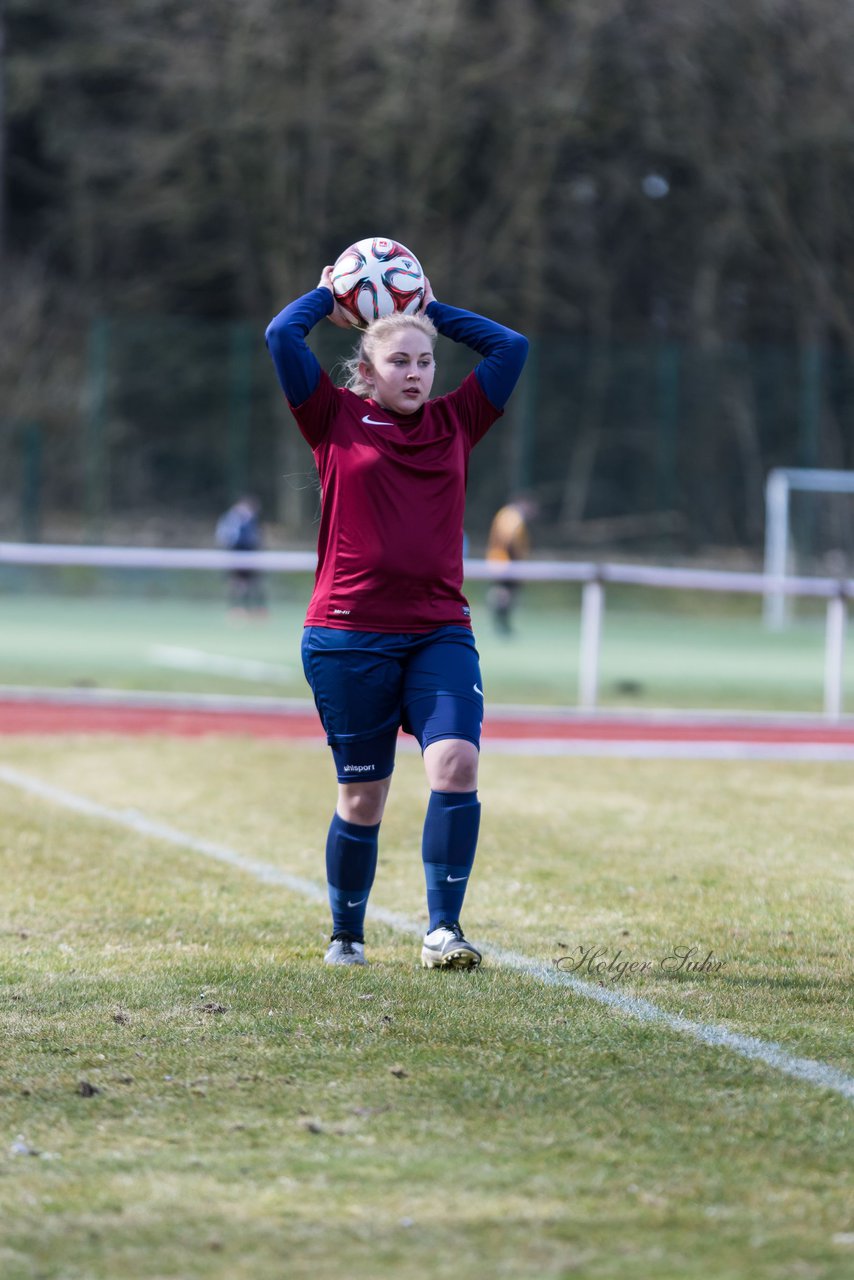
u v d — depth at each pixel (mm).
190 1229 12398
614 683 65500
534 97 140125
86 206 154375
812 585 52656
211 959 20938
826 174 146500
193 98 142875
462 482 20234
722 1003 18891
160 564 50625
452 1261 11852
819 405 125188
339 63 137875
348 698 20000
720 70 142000
